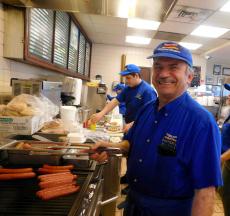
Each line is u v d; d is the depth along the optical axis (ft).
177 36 17.08
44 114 6.19
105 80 22.67
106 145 4.52
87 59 20.81
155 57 3.63
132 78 8.99
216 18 12.76
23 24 6.93
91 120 8.41
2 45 6.81
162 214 3.49
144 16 7.41
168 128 3.55
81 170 4.17
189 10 11.78
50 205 2.95
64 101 9.24
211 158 3.14
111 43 21.85
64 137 5.47
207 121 3.25
